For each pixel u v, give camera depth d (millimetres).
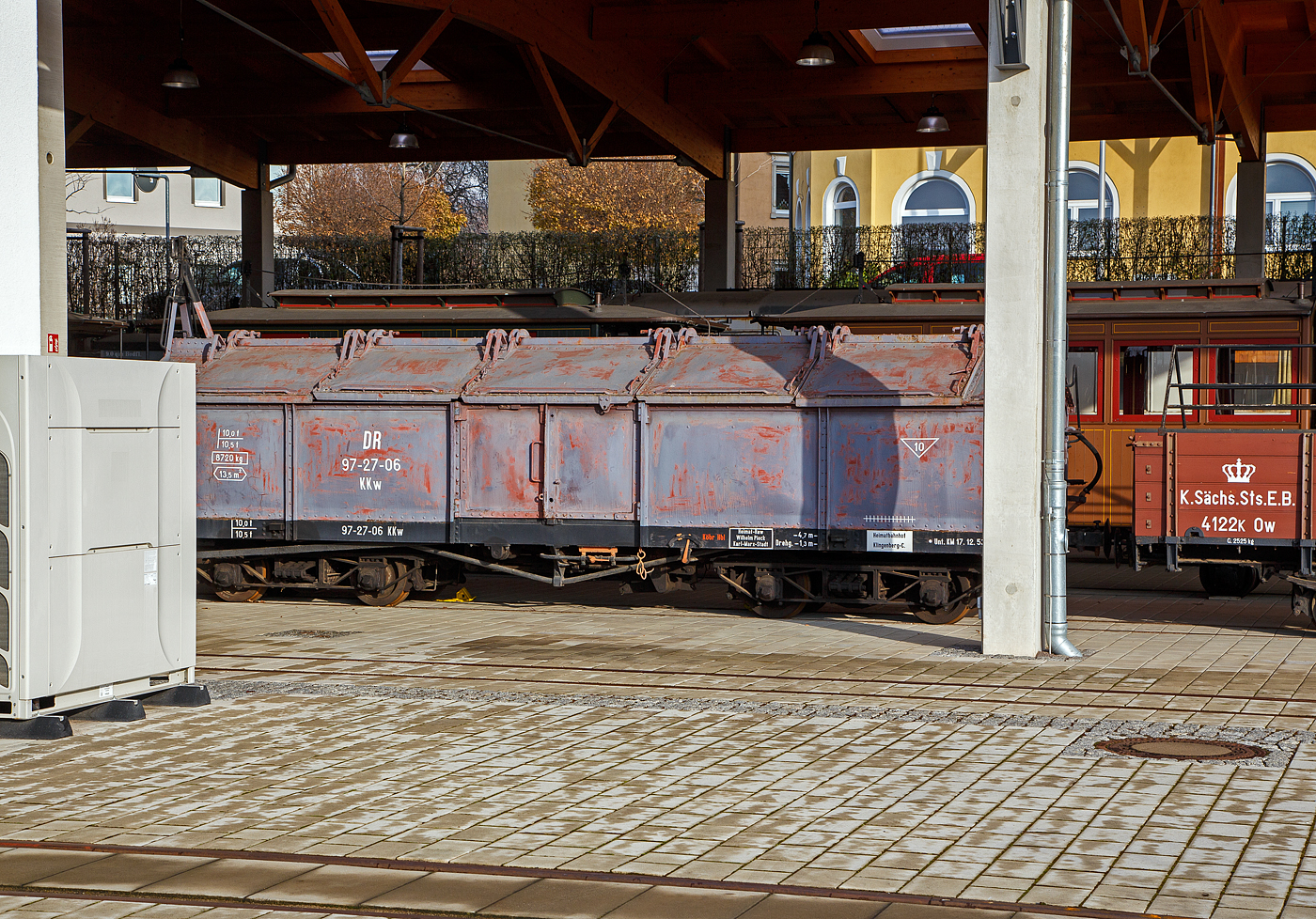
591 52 23938
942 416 13719
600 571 15008
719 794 7297
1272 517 13031
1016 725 8969
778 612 14789
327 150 32844
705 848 6359
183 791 7414
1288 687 10289
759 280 35938
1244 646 12344
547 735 8758
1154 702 9727
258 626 13992
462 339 15898
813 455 14133
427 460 15305
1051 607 11898
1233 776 7582
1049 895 5652
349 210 66625
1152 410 18031
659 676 10922
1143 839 6430
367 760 8094
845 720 9180
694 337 15242
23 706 8641
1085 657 11734
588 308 20062
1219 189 35938
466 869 6051
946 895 5664
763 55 26703
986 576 11875
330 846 6410
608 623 14227
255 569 16266
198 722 9188
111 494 9172
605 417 14703
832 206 40969
